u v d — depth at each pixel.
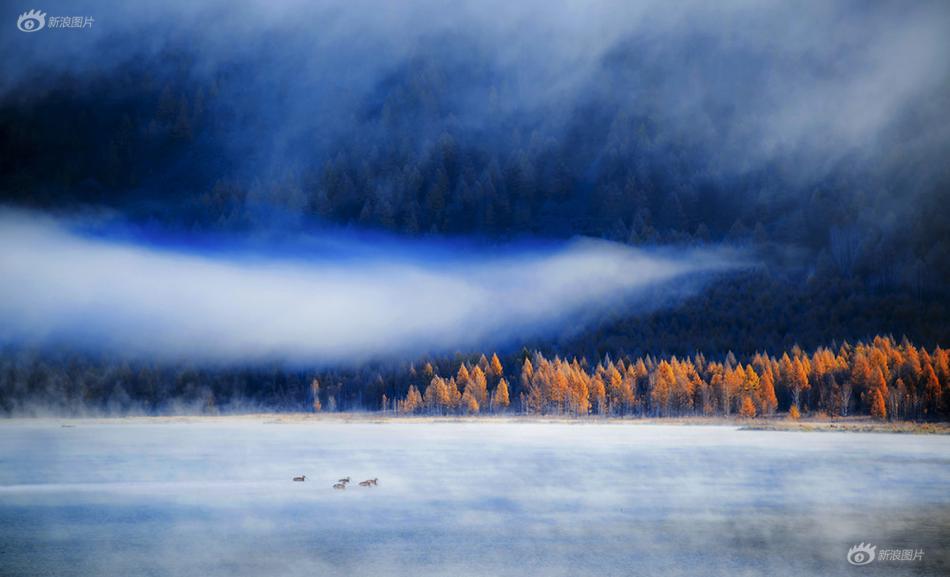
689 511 88.56
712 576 65.88
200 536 77.94
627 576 65.81
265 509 90.00
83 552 72.75
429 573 66.25
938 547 74.00
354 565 68.38
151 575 66.00
